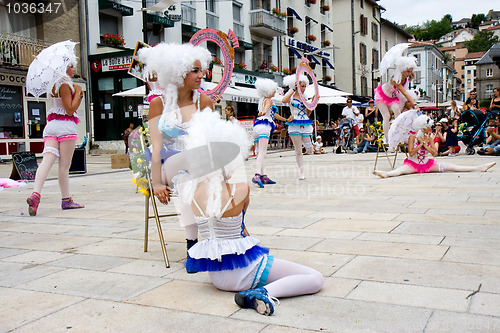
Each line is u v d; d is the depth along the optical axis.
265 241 3.83
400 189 6.48
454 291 2.52
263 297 2.31
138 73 5.51
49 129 5.75
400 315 2.24
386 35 47.44
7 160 16.39
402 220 4.40
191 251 2.63
